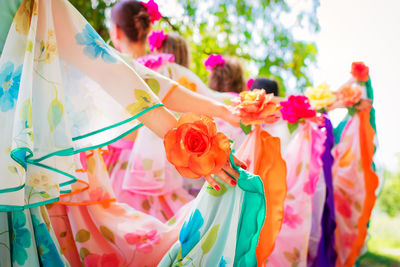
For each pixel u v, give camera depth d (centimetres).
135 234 124
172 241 126
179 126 95
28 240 99
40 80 102
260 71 477
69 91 111
